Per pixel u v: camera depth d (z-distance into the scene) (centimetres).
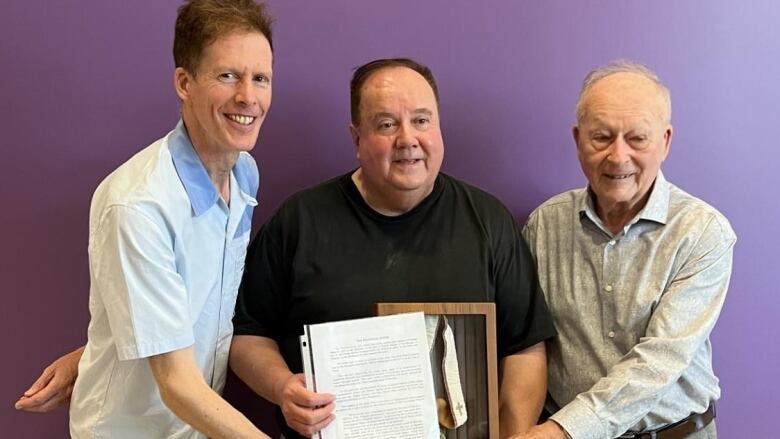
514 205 170
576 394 147
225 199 131
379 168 134
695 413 145
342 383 123
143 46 157
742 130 168
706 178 169
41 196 159
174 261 116
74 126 158
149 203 111
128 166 118
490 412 131
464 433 133
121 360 119
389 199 139
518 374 143
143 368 121
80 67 157
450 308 131
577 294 147
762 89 168
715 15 165
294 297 140
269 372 134
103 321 122
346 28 161
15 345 162
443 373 130
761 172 170
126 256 109
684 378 142
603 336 144
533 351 146
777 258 172
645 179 136
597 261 145
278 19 159
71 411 131
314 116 163
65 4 155
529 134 167
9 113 156
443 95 165
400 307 129
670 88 167
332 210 143
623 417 131
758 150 169
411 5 162
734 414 175
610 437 132
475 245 141
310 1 159
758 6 165
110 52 157
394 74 135
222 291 132
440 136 137
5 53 155
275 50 160
